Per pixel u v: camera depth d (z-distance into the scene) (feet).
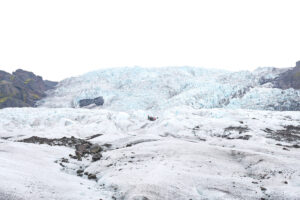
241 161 108.99
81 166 114.83
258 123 271.28
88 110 514.27
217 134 245.45
